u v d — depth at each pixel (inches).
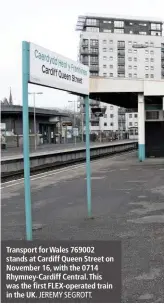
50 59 241.8
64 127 3189.0
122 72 5206.7
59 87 257.4
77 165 992.2
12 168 794.2
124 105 1499.8
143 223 301.6
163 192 462.6
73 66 285.0
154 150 1205.7
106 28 5265.8
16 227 296.8
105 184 557.6
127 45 5211.6
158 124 1191.6
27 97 214.5
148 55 5280.5
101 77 1008.2
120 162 1026.1
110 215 335.3
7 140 2377.0
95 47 5103.3
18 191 514.9
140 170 767.1
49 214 345.7
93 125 4955.7
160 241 249.1
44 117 2992.1
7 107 2492.6
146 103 1190.3
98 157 1363.2
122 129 4746.6
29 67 213.9
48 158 1000.9
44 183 598.9
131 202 398.6
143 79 1008.2
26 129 216.2
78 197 443.2
